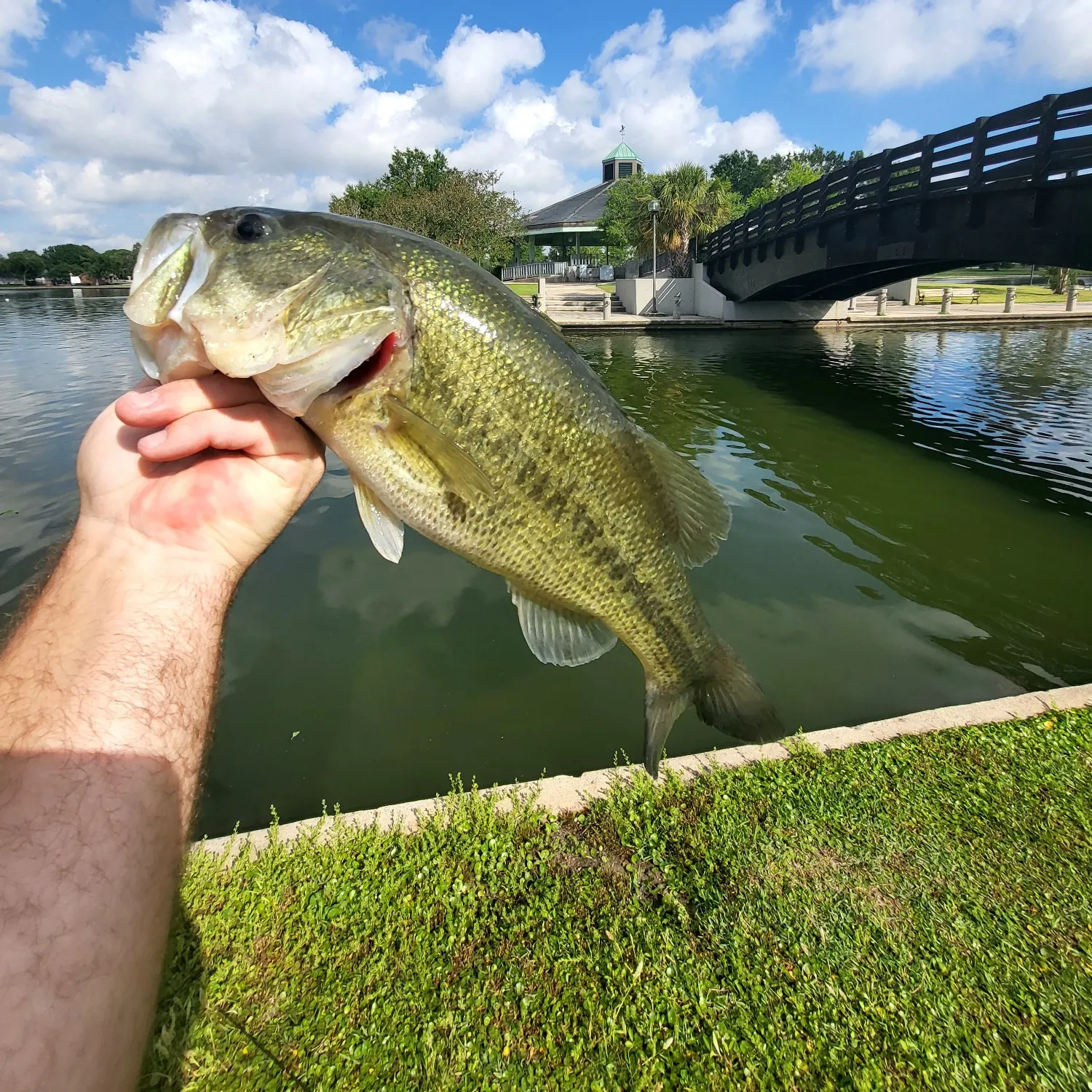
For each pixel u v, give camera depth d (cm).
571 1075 227
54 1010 76
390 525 200
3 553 754
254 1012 245
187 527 133
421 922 279
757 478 1067
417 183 4788
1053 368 1969
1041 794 338
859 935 269
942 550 794
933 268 2091
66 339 2881
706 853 309
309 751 462
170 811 102
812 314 3016
